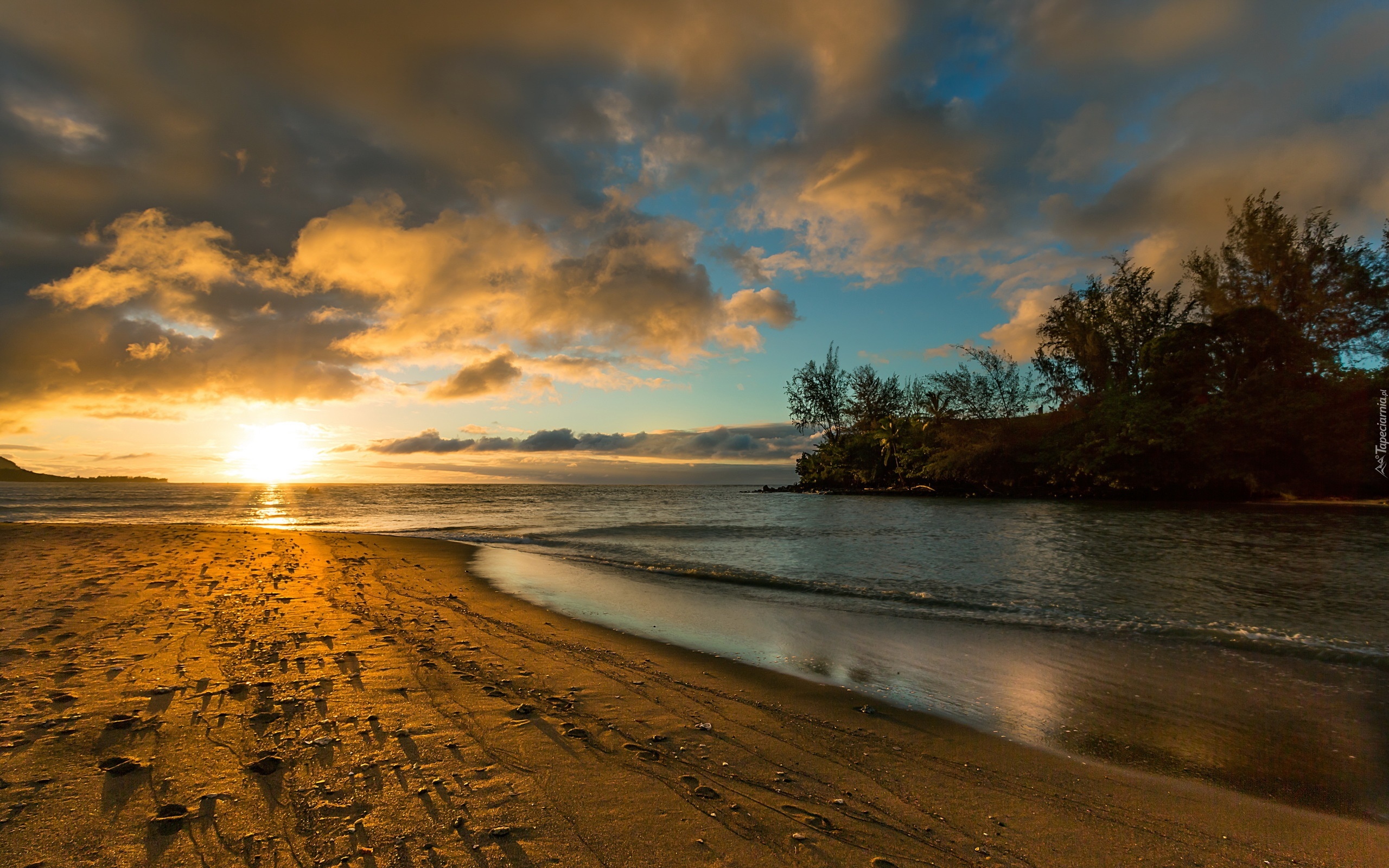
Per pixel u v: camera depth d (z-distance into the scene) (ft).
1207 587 39.60
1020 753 14.87
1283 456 132.77
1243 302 149.18
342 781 11.51
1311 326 139.85
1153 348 149.59
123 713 14.44
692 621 29.25
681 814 10.93
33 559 43.52
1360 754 15.05
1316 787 13.29
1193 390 144.66
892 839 10.56
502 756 12.97
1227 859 10.39
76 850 8.92
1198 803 12.46
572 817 10.62
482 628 26.00
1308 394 128.77
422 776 11.86
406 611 28.68
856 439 250.37
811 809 11.51
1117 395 159.84
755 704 17.67
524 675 19.19
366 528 87.40
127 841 9.19
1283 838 11.16
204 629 23.20
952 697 18.97
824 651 24.21
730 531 83.76
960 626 28.76
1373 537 70.44
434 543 62.90
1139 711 17.92
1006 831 11.09
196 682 16.93
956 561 52.11
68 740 12.80
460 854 9.27
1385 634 27.14
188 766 11.81
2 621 23.97
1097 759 14.61
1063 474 167.12
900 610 32.14
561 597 34.88
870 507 147.33
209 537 61.31
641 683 19.11
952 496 198.18
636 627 27.86
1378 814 12.11
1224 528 81.10
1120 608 32.83
